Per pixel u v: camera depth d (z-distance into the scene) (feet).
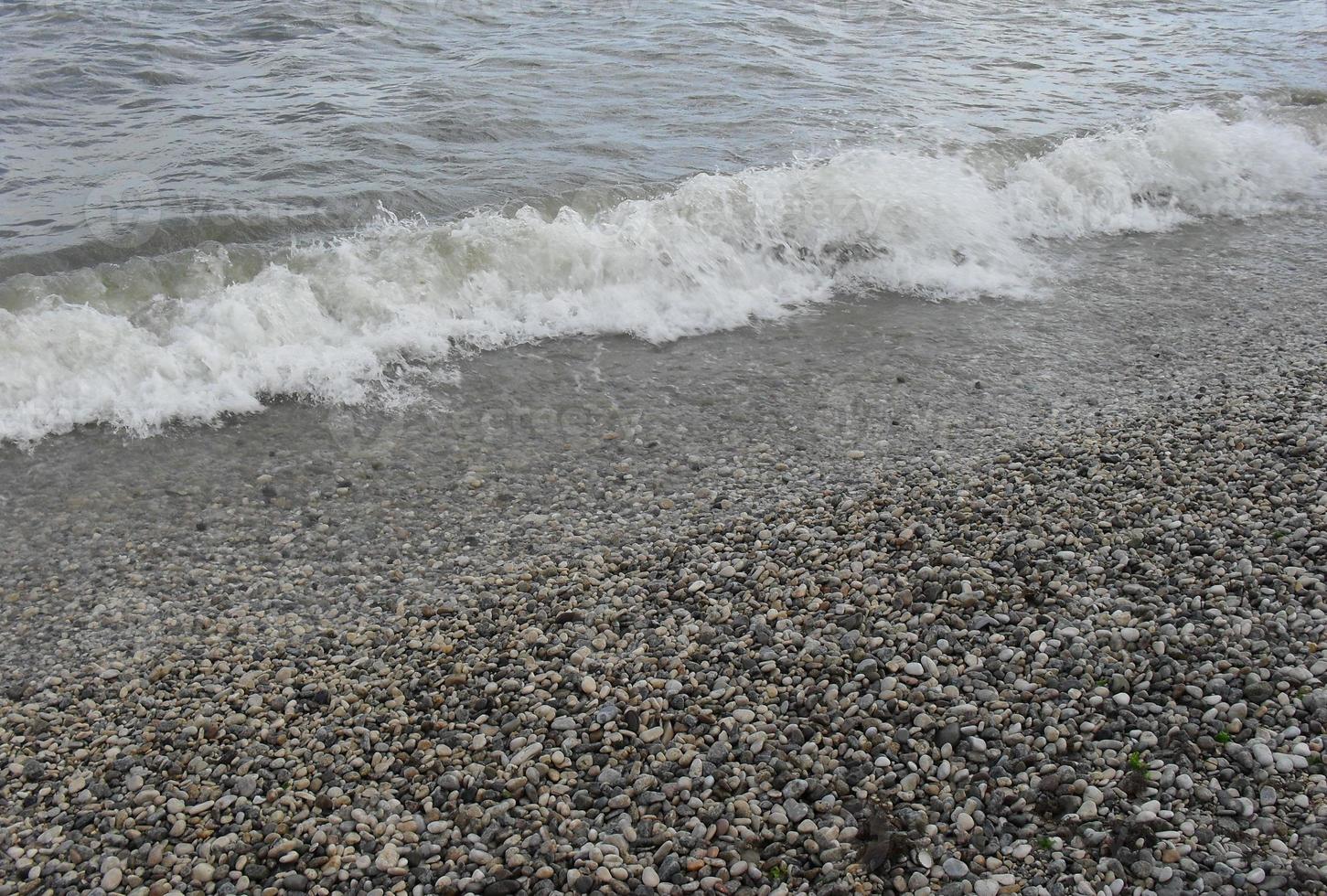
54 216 20.16
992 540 13.29
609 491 14.76
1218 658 11.60
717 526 14.01
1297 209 24.23
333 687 12.11
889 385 16.80
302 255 18.60
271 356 16.87
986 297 19.89
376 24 33.01
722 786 10.88
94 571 13.65
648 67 30.27
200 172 22.29
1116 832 10.28
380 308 17.98
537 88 28.19
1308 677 11.32
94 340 16.61
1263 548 12.88
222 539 14.12
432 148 23.99
